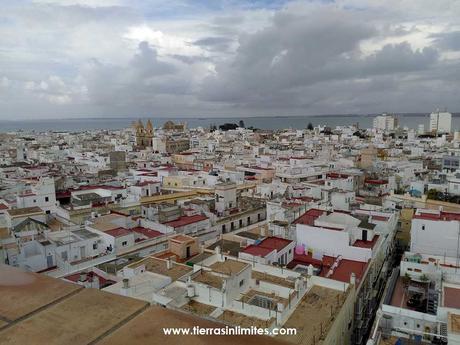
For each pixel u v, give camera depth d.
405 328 31.45
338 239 46.41
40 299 6.16
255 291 34.38
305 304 33.56
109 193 80.75
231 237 56.62
